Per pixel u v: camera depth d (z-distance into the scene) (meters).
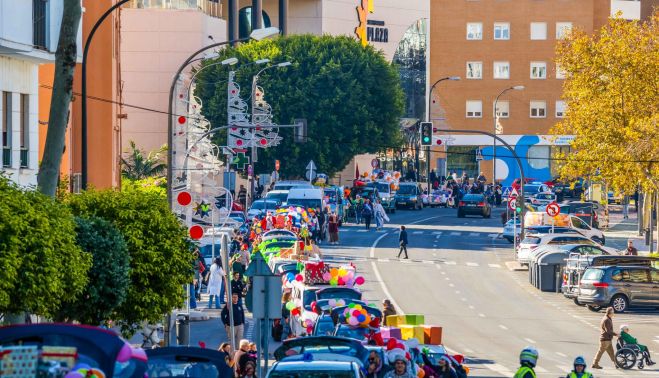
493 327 93.75
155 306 58.53
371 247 149.75
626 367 76.81
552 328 94.31
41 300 44.38
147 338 63.91
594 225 174.25
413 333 60.41
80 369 26.02
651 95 139.62
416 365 53.47
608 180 143.25
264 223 129.88
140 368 27.61
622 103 140.62
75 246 47.84
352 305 66.50
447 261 137.88
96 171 116.69
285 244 109.38
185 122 98.44
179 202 80.12
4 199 43.38
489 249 151.12
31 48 71.25
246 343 56.28
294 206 145.25
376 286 116.62
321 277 83.31
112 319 58.00
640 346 77.19
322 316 70.62
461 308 104.38
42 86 93.62
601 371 75.56
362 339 63.62
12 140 73.31
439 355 57.53
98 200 57.84
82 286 48.25
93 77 115.31
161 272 58.50
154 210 58.56
